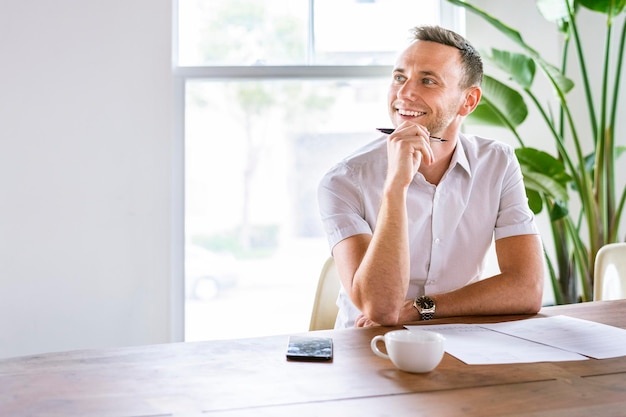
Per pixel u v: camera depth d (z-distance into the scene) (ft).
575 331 3.77
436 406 2.53
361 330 3.91
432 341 2.95
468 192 5.15
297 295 8.56
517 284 4.48
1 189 7.66
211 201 8.36
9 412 2.50
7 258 7.68
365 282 4.18
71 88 7.75
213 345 3.54
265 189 8.45
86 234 7.79
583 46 8.65
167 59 7.87
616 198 8.75
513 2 8.19
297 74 8.20
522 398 2.62
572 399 2.61
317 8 8.36
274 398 2.64
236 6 8.30
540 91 8.29
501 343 3.50
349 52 8.39
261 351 3.39
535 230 5.08
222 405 2.56
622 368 3.01
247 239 8.45
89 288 7.79
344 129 8.45
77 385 2.83
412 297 5.16
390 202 4.35
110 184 7.81
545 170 7.13
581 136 8.64
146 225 7.85
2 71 7.66
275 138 8.41
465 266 5.23
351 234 4.77
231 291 8.46
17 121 7.69
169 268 7.88
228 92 8.34
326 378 2.91
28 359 3.28
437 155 5.06
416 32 5.05
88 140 7.78
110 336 7.80
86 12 7.78
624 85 8.66
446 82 4.85
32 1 7.72
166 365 3.14
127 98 7.82
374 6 8.40
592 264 7.45
